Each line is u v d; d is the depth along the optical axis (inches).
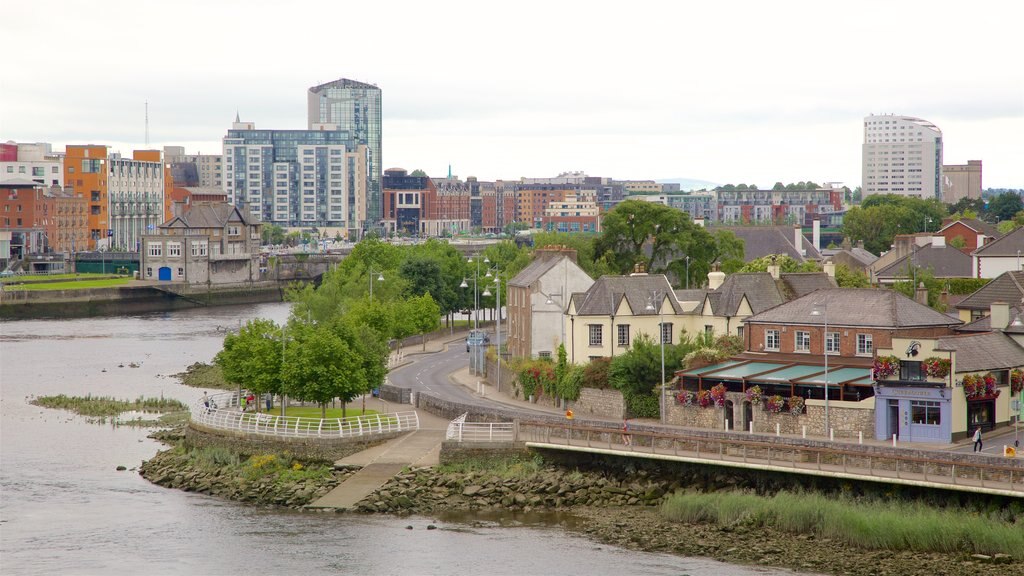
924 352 4773.6
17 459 5733.3
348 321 6756.9
